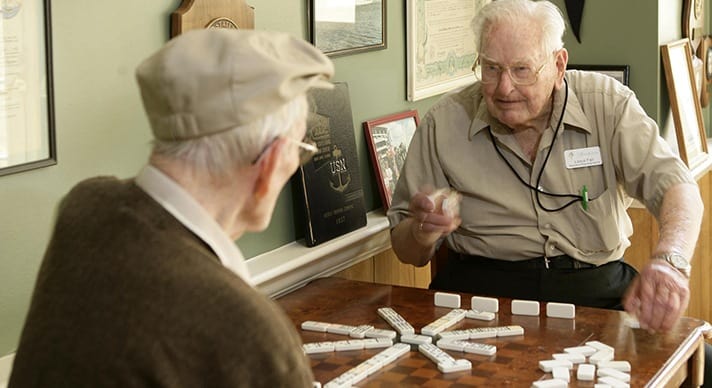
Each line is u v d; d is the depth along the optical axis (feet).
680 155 12.26
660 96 12.26
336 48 9.18
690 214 8.08
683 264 7.48
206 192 4.12
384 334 7.06
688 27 13.00
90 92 6.76
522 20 8.15
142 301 3.80
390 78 10.19
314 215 8.90
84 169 6.79
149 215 4.02
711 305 13.51
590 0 12.26
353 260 9.57
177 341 3.78
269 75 3.99
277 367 3.93
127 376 3.74
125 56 7.00
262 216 4.34
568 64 12.53
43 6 6.31
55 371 3.82
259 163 4.11
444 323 7.23
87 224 4.07
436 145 9.00
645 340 6.91
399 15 10.22
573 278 8.56
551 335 7.04
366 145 9.88
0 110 6.12
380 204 10.23
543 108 8.50
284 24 8.52
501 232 8.73
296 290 8.38
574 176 8.66
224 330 3.84
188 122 3.99
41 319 3.94
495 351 6.70
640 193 8.59
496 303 7.55
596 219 8.60
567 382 6.15
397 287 8.38
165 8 7.28
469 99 9.05
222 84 3.95
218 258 4.13
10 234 6.38
